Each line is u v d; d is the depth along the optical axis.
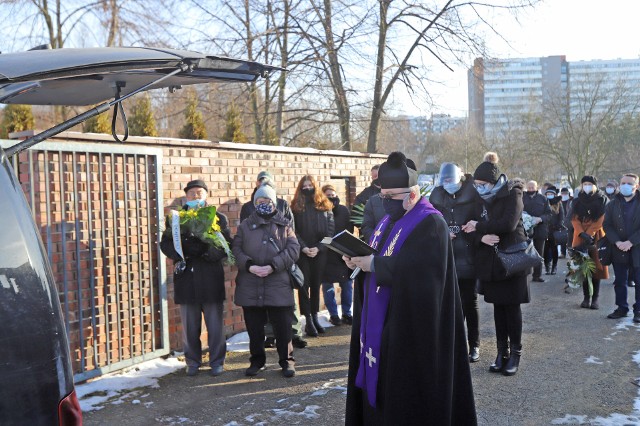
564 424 4.73
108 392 5.62
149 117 12.29
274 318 6.07
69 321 5.66
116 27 17.22
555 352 6.73
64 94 3.57
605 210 8.55
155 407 5.28
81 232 5.79
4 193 2.09
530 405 5.12
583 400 5.23
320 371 6.22
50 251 5.49
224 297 6.20
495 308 6.02
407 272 3.35
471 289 6.25
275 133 15.56
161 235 6.45
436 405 3.29
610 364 6.25
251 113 15.47
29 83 2.61
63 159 5.64
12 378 1.95
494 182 5.91
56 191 5.57
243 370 6.29
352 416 3.75
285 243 6.10
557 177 40.59
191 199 6.36
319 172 9.13
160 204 6.57
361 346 3.67
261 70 3.73
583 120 33.62
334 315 8.23
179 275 6.07
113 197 6.10
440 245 3.39
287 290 6.05
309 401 5.37
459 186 6.14
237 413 5.12
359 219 7.52
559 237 12.92
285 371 6.04
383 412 3.47
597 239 9.18
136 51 3.00
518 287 5.82
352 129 16.14
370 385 3.54
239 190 7.68
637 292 8.17
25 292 2.02
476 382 5.72
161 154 6.59
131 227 6.32
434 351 3.30
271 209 6.12
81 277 5.79
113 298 6.09
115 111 3.34
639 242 8.16
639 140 32.75
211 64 3.44
